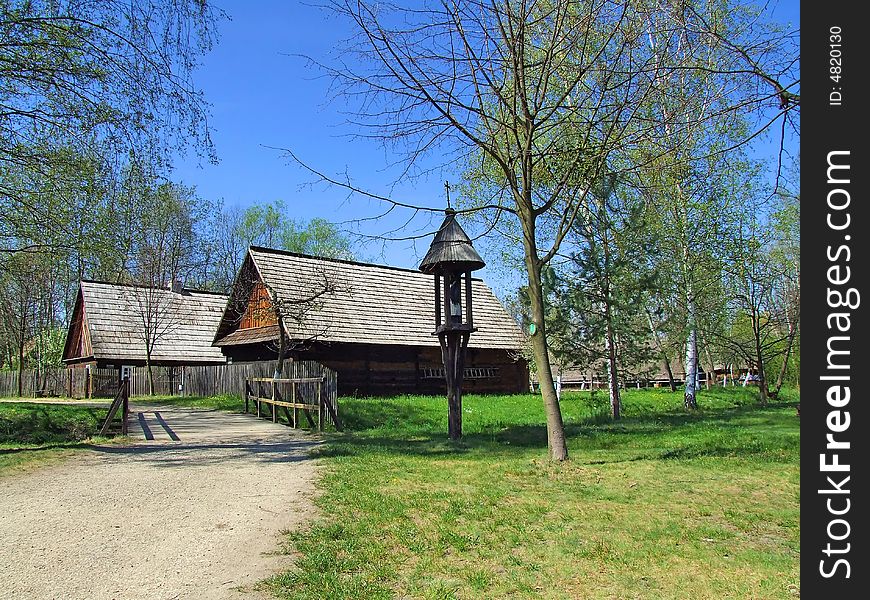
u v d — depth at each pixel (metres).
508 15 9.57
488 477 9.27
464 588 5.06
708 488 8.47
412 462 10.76
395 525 6.75
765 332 30.64
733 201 20.91
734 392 33.28
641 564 5.55
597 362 20.36
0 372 42.84
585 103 10.57
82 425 15.62
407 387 26.98
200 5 12.52
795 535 6.34
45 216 13.39
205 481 9.20
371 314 26.66
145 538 6.35
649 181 11.26
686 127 8.18
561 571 5.41
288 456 11.55
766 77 6.33
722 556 5.74
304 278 26.39
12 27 11.57
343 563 5.60
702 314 22.39
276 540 6.29
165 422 17.67
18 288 36.56
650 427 16.55
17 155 12.43
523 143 10.45
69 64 12.03
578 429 16.19
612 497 7.96
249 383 21.17
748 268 24.81
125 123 12.62
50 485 8.95
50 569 5.46
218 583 5.16
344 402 19.94
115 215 14.18
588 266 18.94
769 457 10.95
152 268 35.25
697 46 7.81
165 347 34.62
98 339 32.81
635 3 8.44
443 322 14.20
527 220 10.48
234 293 27.98
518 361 29.86
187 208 45.84
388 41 9.70
